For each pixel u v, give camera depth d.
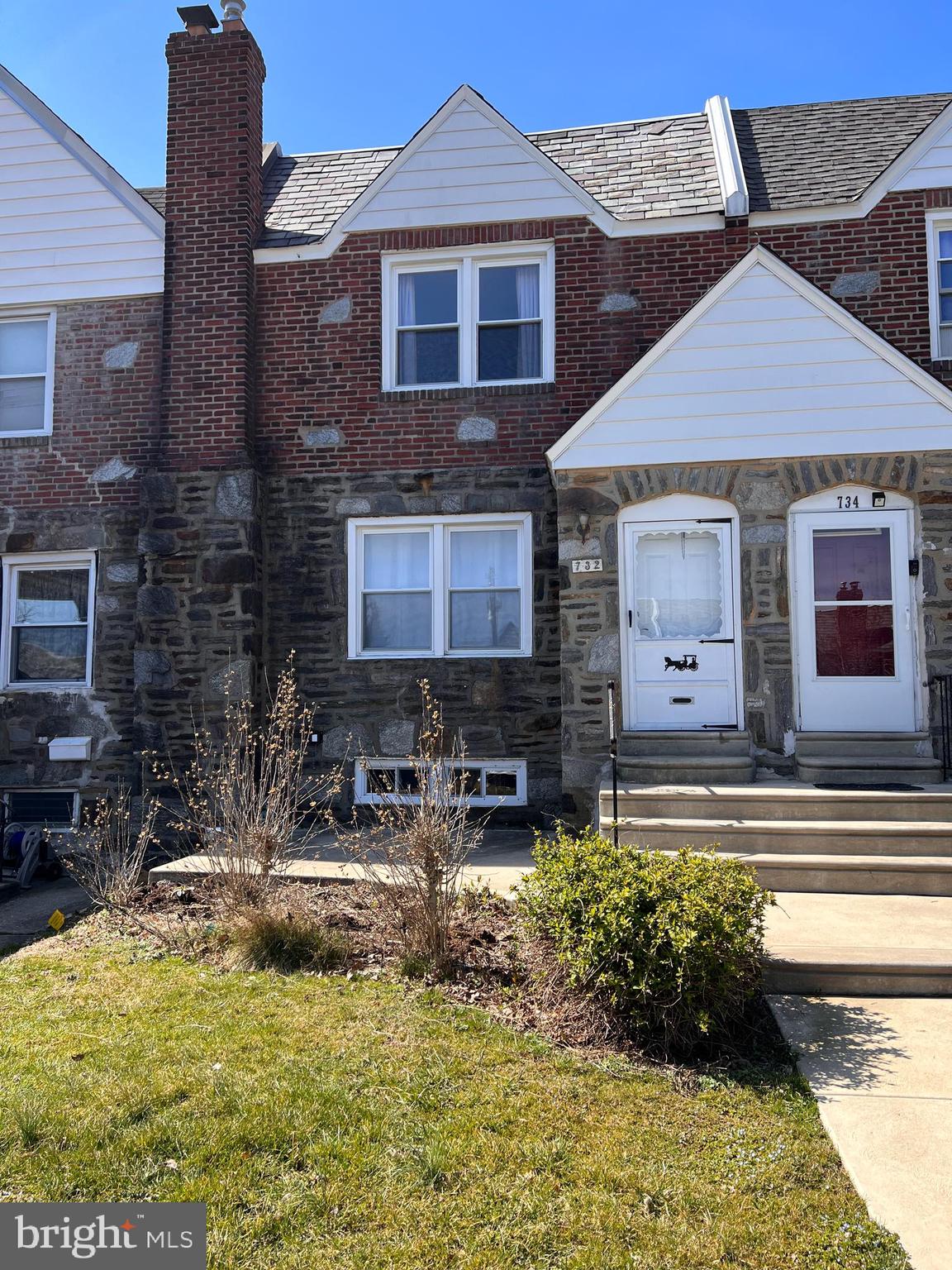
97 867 7.38
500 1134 3.29
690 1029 4.04
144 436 9.59
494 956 5.02
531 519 9.02
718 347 7.85
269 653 9.18
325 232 9.64
